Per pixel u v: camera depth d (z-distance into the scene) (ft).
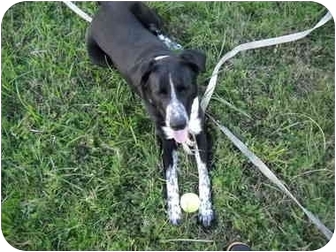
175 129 4.03
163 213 4.73
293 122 4.90
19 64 5.16
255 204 4.73
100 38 4.81
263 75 5.00
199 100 4.71
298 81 4.99
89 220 4.79
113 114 4.96
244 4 5.14
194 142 4.68
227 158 4.78
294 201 4.71
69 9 5.19
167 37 5.11
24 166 4.93
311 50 5.05
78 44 5.14
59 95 5.06
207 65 5.01
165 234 4.70
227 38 5.10
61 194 4.86
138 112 4.93
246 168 4.80
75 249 4.75
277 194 4.74
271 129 4.89
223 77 4.98
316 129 4.88
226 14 5.12
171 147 4.62
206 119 4.90
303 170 4.79
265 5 5.13
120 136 4.90
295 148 4.83
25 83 5.12
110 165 4.88
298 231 4.65
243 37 5.11
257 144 4.83
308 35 5.06
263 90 4.98
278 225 4.68
